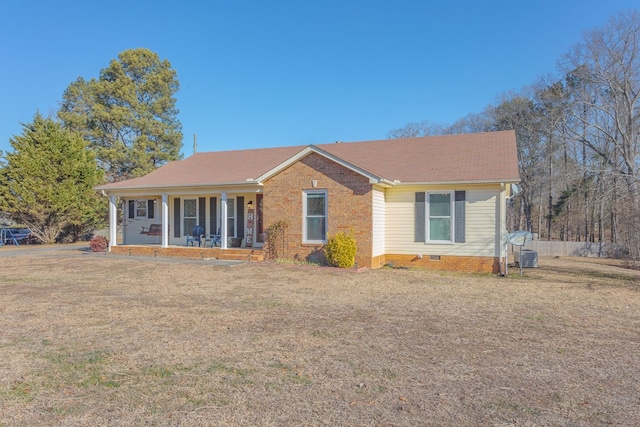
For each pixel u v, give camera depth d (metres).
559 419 3.91
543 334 6.78
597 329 7.12
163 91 39.78
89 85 39.34
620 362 5.48
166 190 18.58
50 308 8.37
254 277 12.51
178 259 16.88
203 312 8.09
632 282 12.88
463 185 14.99
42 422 3.79
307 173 15.44
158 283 11.52
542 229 40.38
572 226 37.34
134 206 22.36
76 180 28.12
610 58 28.17
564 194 36.69
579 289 11.27
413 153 18.25
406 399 4.31
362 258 14.63
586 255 26.50
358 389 4.55
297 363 5.34
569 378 4.91
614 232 29.30
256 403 4.20
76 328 6.90
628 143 27.75
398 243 15.88
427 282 12.09
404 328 7.05
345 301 9.27
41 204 26.28
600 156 32.34
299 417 3.91
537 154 37.97
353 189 14.78
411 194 15.70
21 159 25.48
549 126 34.94
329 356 5.61
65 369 5.07
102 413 3.98
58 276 12.73
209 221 19.84
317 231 15.40
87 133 37.62
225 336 6.49
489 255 14.70
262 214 17.70
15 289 10.56
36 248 24.47
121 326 7.04
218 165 21.16
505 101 39.91
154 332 6.69
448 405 4.18
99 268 14.32
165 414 3.96
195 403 4.19
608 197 28.72
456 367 5.25
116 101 38.50
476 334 6.74
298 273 13.18
